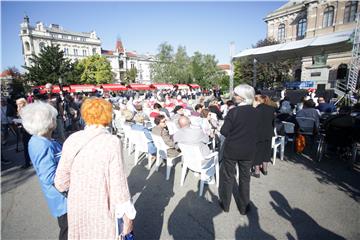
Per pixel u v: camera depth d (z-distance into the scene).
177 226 3.00
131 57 83.50
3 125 7.62
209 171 4.00
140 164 5.55
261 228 2.92
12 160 6.07
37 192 4.18
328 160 5.48
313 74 16.14
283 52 10.77
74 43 67.19
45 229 3.05
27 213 3.46
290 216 3.16
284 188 4.01
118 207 1.46
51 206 1.89
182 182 4.20
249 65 29.11
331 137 5.14
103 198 1.47
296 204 3.47
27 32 58.19
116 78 76.88
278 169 4.94
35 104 1.93
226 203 3.26
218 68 51.34
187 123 3.99
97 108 1.53
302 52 11.01
